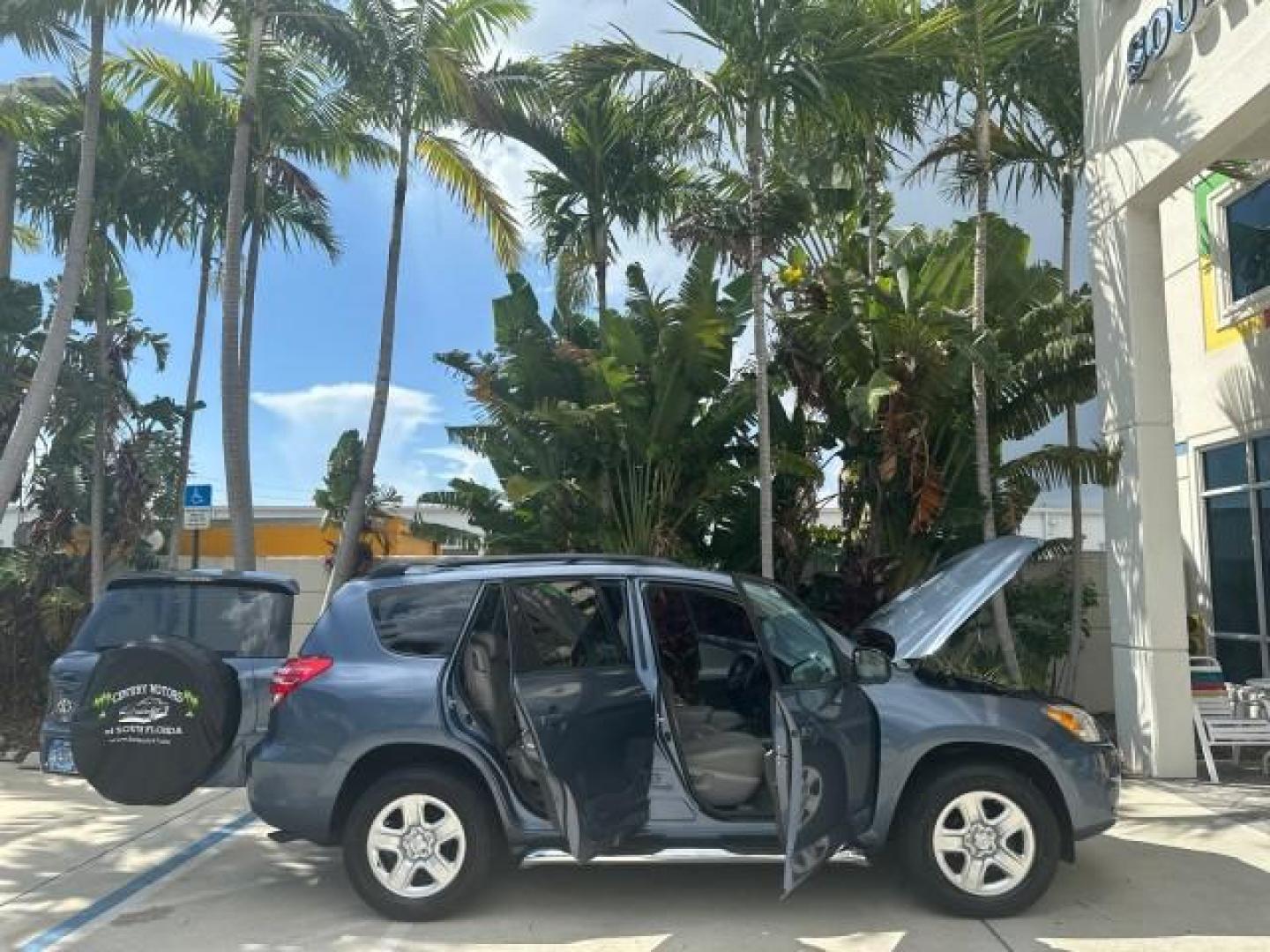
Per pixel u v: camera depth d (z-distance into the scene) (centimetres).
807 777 456
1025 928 503
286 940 504
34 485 1362
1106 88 947
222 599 770
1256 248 1157
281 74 1329
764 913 530
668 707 519
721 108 1011
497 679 532
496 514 1299
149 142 1362
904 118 1070
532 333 1223
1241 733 859
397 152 1374
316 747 520
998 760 536
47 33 1202
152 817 771
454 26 1282
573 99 1081
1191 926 506
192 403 1481
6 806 816
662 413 1127
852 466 1197
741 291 1183
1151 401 901
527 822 519
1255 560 1159
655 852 506
